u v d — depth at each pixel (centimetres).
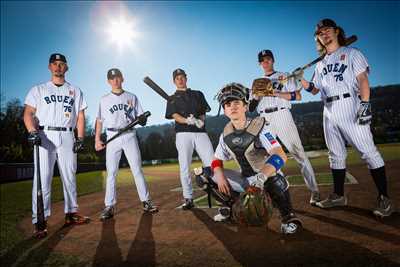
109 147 408
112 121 412
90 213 441
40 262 250
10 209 537
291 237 251
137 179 409
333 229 260
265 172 225
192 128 414
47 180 355
